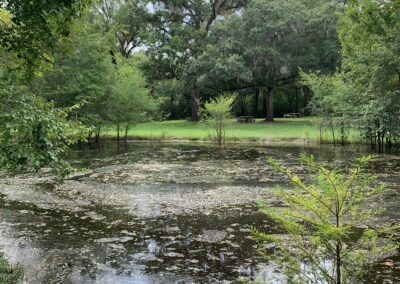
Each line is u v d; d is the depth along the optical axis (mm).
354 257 4570
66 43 8312
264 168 17844
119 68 33875
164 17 45844
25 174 16297
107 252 7738
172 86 49125
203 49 42312
